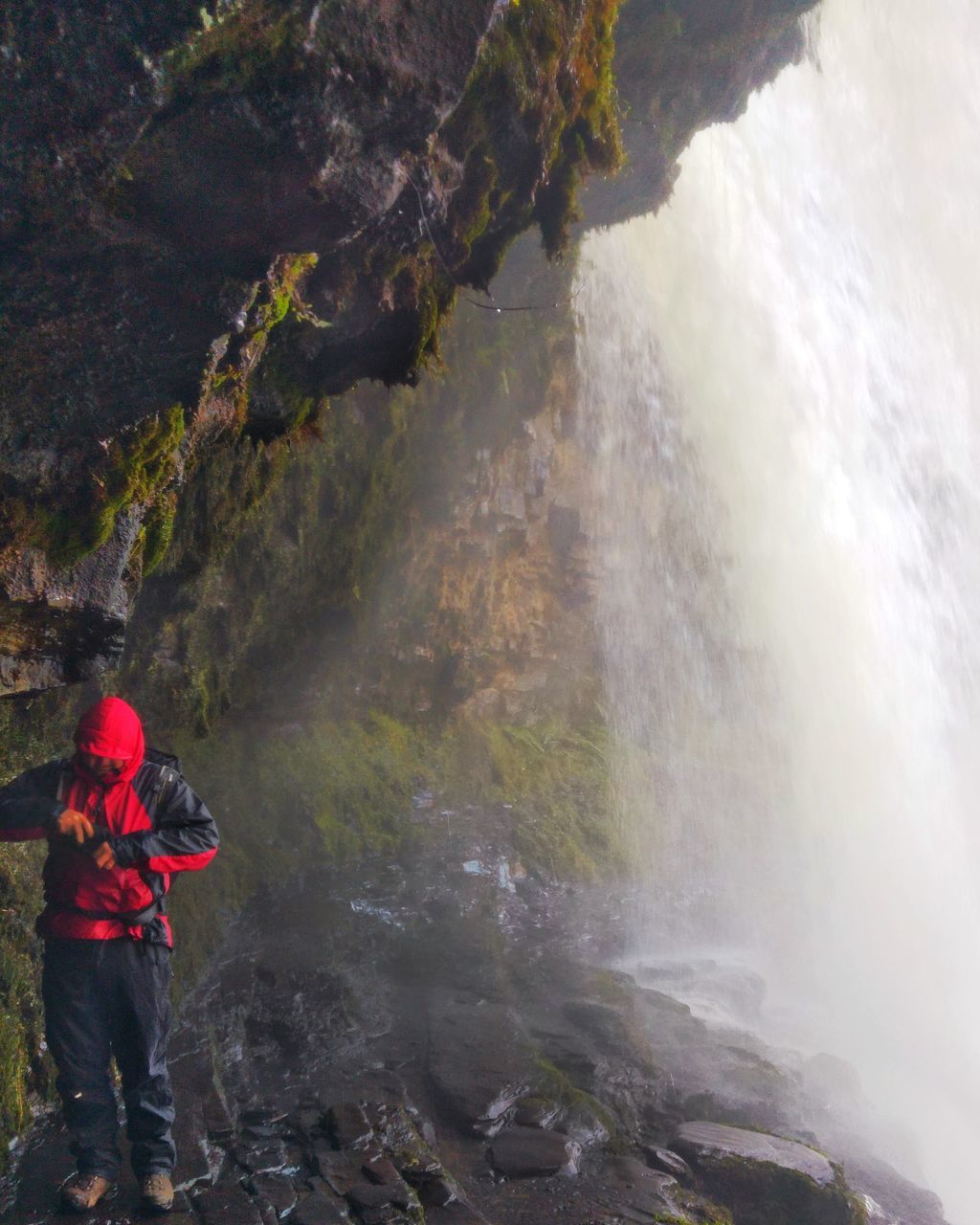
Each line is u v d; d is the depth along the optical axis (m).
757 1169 5.16
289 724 8.78
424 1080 5.72
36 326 3.04
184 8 2.61
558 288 9.37
